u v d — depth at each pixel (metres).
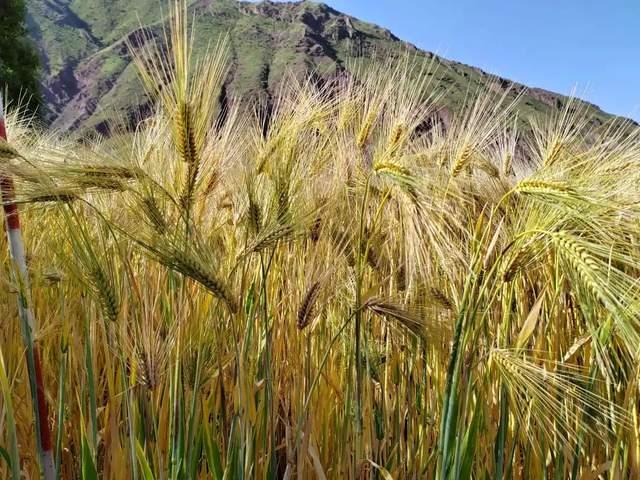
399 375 3.60
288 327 3.52
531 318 2.86
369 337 3.59
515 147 4.30
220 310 2.93
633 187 2.67
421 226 2.86
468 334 2.66
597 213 2.39
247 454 2.78
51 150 3.19
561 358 3.34
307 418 3.10
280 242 3.00
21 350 3.41
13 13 32.59
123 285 3.06
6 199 2.48
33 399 2.57
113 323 2.65
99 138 3.16
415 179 2.77
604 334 2.68
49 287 4.05
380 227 3.43
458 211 3.50
